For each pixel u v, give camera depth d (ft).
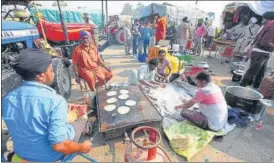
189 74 15.16
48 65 4.81
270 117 11.02
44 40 14.23
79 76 13.19
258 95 11.83
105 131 8.17
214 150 8.54
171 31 34.22
